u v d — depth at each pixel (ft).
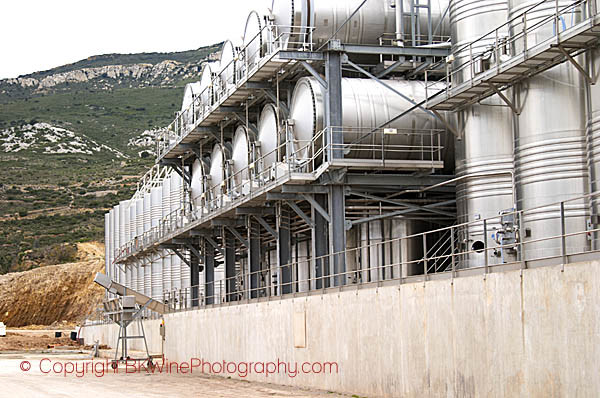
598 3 71.05
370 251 120.88
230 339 124.47
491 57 87.66
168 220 194.90
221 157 153.89
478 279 65.82
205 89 150.61
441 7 120.78
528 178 81.05
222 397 91.97
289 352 102.42
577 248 77.77
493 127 95.25
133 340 204.44
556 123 79.41
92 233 530.68
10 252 494.18
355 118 109.70
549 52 76.02
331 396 86.79
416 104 101.86
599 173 70.95
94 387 109.91
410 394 75.00
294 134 115.24
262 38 123.65
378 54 116.57
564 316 56.65
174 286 226.99
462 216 98.07
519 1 83.61
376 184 111.34
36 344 255.50
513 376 61.41
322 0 113.60
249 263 143.64
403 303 76.59
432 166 109.50
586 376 54.60
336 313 90.02
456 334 68.39
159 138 185.16
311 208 124.88
